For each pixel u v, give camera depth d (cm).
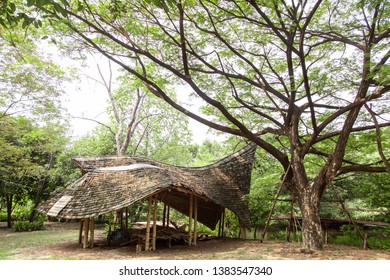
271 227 1747
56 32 1077
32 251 1113
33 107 1616
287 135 1280
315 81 1061
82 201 1164
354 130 1198
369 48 1038
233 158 1728
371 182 1409
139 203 2039
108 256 1008
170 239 1232
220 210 1647
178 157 2692
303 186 1147
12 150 1686
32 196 2258
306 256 963
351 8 1123
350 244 1316
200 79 1348
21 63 1412
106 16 1003
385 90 1040
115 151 2405
